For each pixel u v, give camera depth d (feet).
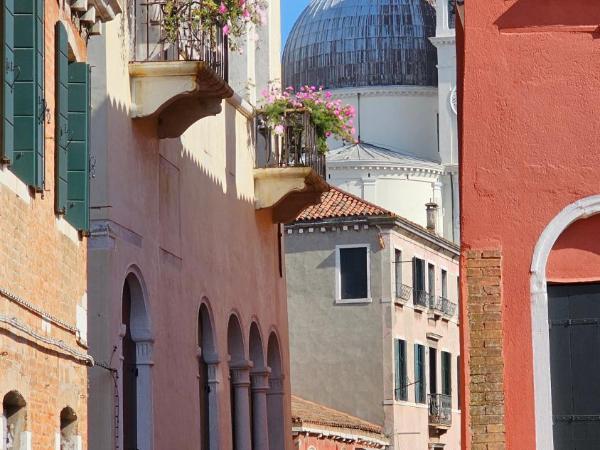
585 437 82.38
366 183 478.18
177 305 139.85
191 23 134.62
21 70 84.84
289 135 173.17
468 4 84.02
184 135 145.07
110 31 123.13
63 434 98.32
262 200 172.55
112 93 123.13
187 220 144.87
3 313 79.87
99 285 120.06
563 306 82.94
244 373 164.66
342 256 327.26
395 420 323.16
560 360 82.89
